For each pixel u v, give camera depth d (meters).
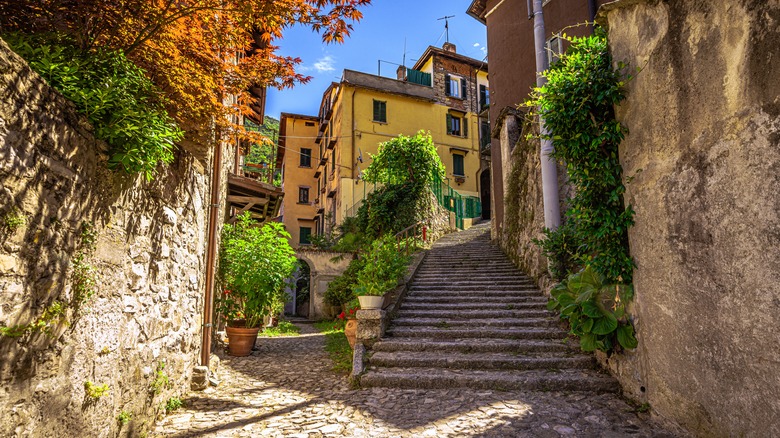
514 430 3.85
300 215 27.95
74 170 2.64
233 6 3.77
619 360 4.91
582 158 5.00
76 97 2.71
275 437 3.69
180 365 4.70
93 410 2.86
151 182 3.82
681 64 3.60
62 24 3.56
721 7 3.12
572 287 5.12
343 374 6.04
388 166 16.95
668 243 3.79
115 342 3.18
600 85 4.66
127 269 3.39
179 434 3.73
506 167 13.02
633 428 3.86
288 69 4.75
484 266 11.28
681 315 3.61
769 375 2.69
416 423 4.04
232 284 7.86
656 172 3.97
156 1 3.60
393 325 7.34
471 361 5.69
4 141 2.05
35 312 2.31
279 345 9.05
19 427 2.17
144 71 3.63
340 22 3.97
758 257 2.78
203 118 4.92
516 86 14.01
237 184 8.38
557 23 12.31
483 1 16.12
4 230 2.07
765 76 2.72
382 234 15.79
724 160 3.09
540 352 6.11
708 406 3.27
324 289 16.97
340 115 21.22
